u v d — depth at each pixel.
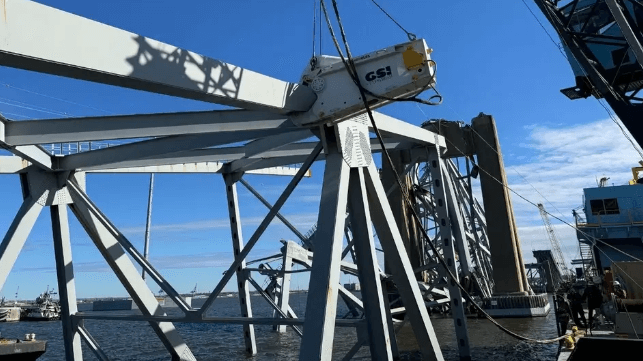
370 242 11.00
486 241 49.66
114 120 11.17
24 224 14.17
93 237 15.61
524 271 40.66
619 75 17.91
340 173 10.65
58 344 43.22
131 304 117.69
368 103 9.73
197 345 32.66
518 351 22.47
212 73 7.63
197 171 20.83
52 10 5.61
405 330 32.31
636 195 37.28
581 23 18.97
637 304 15.56
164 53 6.91
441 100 9.56
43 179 14.98
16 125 12.12
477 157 40.38
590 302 18.06
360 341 10.99
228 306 163.75
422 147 19.47
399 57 9.40
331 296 9.33
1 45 5.09
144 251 82.62
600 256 37.16
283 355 25.36
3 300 138.00
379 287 10.81
